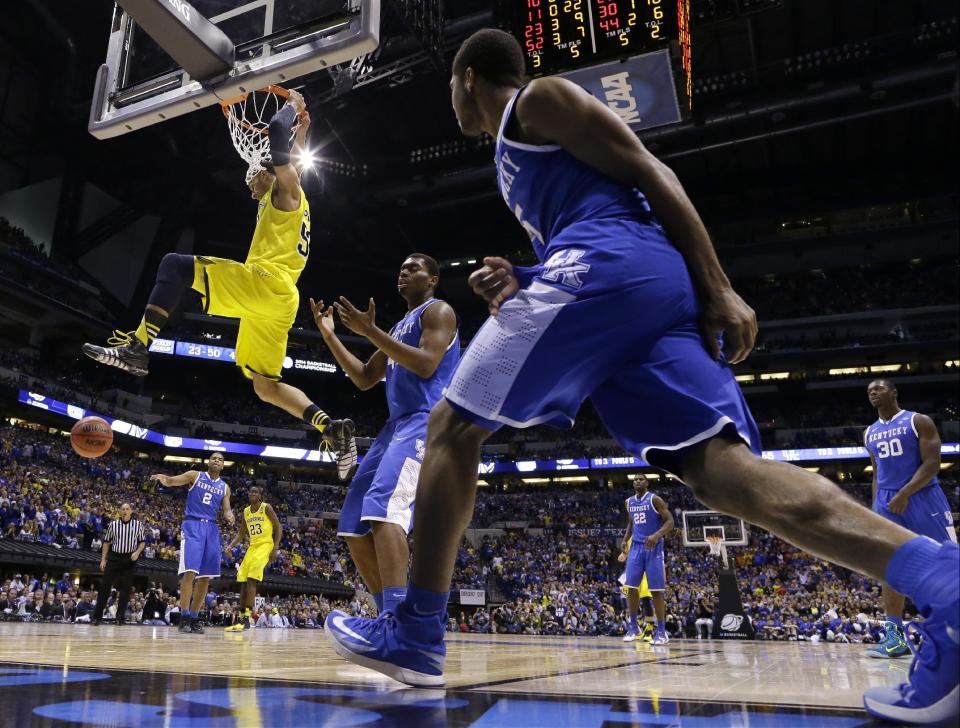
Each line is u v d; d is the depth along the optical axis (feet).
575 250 4.97
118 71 18.60
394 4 55.57
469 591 88.28
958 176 113.91
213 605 56.24
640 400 4.92
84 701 4.58
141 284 100.17
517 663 11.27
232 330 117.70
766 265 124.26
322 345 127.85
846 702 5.40
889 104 91.81
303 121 14.44
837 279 122.01
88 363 105.50
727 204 125.08
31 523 60.75
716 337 5.05
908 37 86.22
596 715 4.54
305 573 86.69
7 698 4.66
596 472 114.83
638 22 29.94
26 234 94.89
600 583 89.45
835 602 72.33
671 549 94.38
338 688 5.98
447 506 5.54
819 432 109.70
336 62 16.56
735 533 52.85
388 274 137.08
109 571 30.96
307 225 14.37
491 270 5.14
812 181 118.21
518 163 5.51
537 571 96.17
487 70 6.07
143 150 100.89
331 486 116.26
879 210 120.06
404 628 6.07
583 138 5.10
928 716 3.84
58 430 96.43
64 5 87.25
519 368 4.91
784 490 4.23
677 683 7.29
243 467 115.55
